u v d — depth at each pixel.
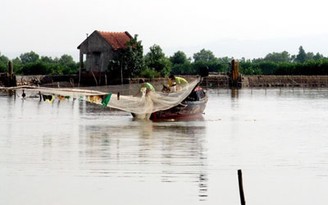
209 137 44.12
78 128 49.84
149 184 28.41
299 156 35.78
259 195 26.78
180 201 25.83
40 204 25.47
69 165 32.59
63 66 142.12
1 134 45.66
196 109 59.53
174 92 56.62
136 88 108.44
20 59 199.12
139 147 38.91
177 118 58.00
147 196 26.48
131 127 50.44
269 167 32.44
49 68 138.38
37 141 41.75
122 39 121.56
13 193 26.92
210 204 25.47
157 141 41.78
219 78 134.75
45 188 27.72
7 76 116.25
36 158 34.72
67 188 27.70
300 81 140.25
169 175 30.22
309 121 57.09
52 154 36.09
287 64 148.38
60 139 42.81
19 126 51.50
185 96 57.41
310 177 30.03
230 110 70.62
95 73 117.38
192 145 39.88
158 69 119.25
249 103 83.75
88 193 26.94
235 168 32.06
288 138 43.94
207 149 38.22
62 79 122.38
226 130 48.78
